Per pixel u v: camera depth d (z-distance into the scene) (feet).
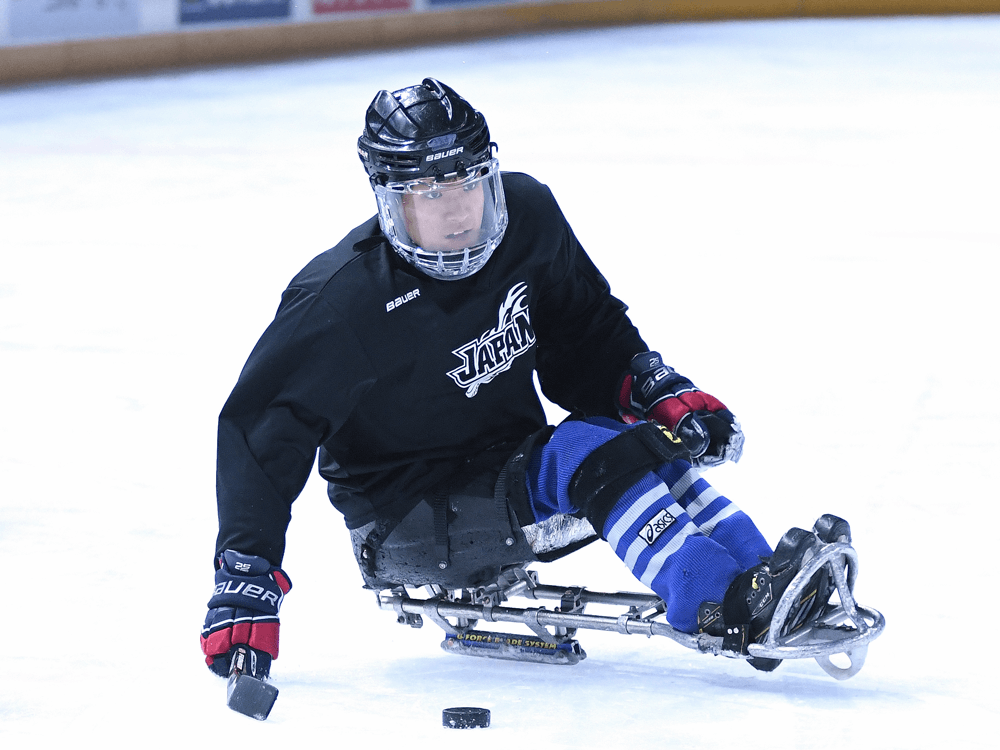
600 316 33.17
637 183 110.52
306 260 84.94
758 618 25.72
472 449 30.58
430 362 29.04
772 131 136.46
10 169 120.37
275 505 27.94
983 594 32.71
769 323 66.08
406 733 25.30
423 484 30.14
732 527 28.27
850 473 43.11
